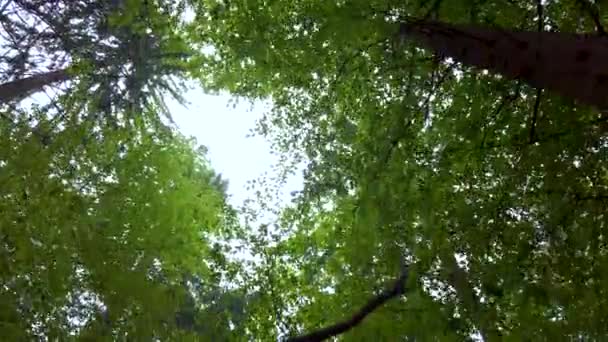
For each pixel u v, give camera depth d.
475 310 6.09
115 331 5.66
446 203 6.31
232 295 7.36
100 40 11.16
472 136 6.22
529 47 5.09
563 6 5.89
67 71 7.77
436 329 6.22
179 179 8.07
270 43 7.27
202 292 7.36
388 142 6.54
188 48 8.37
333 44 6.48
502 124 6.24
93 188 6.64
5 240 5.47
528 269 5.83
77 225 5.89
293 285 7.62
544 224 5.91
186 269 7.59
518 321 5.99
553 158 5.89
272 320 7.30
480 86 6.29
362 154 6.96
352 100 7.60
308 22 6.80
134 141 7.74
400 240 6.54
